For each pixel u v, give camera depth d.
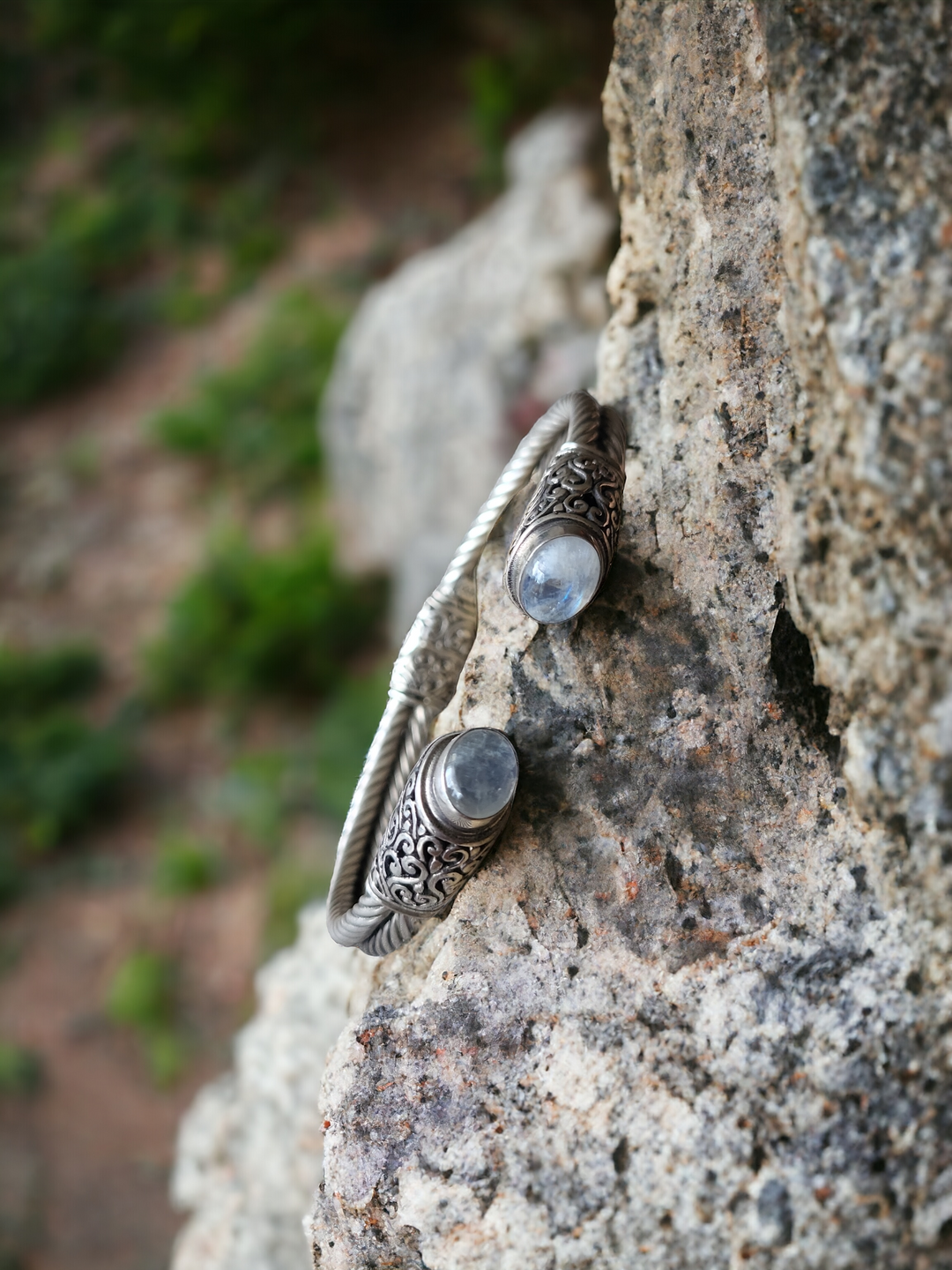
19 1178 0.44
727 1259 0.10
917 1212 0.10
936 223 0.09
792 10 0.10
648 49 0.13
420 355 0.49
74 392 0.81
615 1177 0.11
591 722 0.12
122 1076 0.46
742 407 0.12
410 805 0.11
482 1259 0.11
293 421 0.71
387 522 0.55
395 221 0.82
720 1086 0.11
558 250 0.45
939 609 0.09
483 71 0.79
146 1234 0.42
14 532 0.72
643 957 0.11
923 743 0.10
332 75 0.87
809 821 0.11
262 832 0.52
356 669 0.58
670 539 0.13
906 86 0.09
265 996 0.20
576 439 0.12
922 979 0.10
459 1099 0.11
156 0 0.85
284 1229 0.17
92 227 0.86
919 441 0.09
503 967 0.12
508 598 0.13
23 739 0.57
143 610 0.65
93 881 0.53
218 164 0.88
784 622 0.12
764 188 0.12
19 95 0.96
